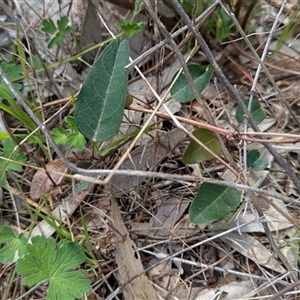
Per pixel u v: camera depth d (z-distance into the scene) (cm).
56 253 25
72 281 25
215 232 29
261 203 30
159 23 23
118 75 25
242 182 26
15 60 37
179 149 32
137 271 28
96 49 37
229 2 33
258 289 26
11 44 38
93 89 25
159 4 35
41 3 40
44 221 30
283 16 38
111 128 26
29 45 33
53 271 25
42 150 32
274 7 38
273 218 29
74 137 28
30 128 29
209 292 27
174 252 29
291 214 29
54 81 35
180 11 23
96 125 26
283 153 32
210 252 29
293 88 35
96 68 25
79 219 30
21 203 31
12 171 32
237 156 31
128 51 25
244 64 37
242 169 26
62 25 34
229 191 27
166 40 24
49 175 26
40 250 25
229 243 29
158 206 30
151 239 29
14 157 29
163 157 31
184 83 27
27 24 38
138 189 30
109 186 30
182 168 31
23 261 24
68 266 25
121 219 29
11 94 32
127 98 27
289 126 33
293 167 31
